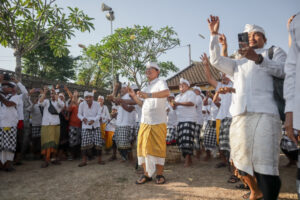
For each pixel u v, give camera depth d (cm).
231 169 434
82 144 530
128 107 518
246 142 232
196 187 352
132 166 509
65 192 353
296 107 162
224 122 410
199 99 557
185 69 1800
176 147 535
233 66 264
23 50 687
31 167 519
